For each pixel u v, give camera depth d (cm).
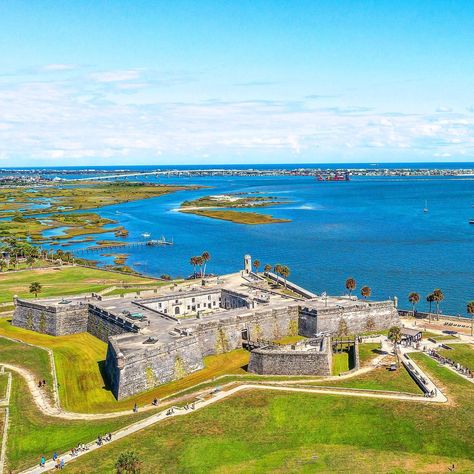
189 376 13500
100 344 15688
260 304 17138
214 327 14975
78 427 10362
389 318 16950
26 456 9375
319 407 10744
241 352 15150
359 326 16488
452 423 10006
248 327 15575
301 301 17462
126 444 9531
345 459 9062
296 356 12962
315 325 15962
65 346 15488
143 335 13975
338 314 16188
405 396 11231
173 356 13262
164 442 9588
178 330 14212
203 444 9488
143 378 12550
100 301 17500
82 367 13950
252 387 11794
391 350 14588
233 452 9275
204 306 18662
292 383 12100
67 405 11769
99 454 9206
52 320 16550
